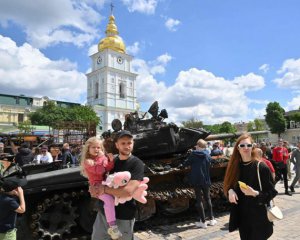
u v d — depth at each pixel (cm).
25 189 513
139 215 626
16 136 1983
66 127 2114
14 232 390
